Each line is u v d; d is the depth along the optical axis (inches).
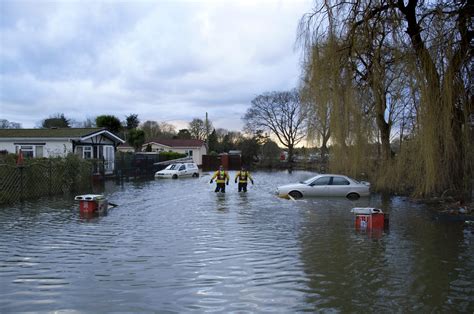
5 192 589.9
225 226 417.4
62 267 265.3
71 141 1059.3
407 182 629.0
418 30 533.3
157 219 461.4
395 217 487.5
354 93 615.5
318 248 320.5
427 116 503.8
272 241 346.0
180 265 270.8
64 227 407.5
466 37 499.8
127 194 763.4
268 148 2503.7
